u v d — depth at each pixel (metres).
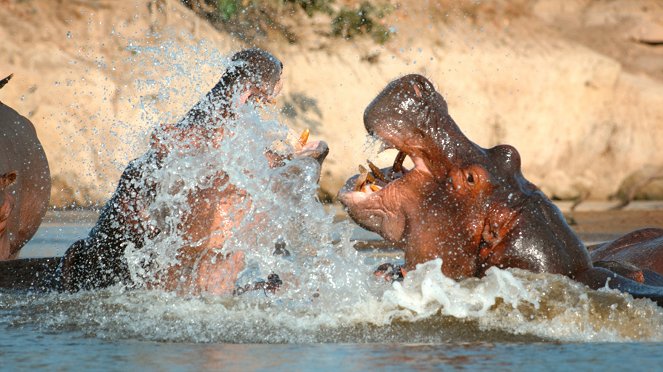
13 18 59.34
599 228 52.84
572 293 20.22
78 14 60.47
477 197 21.27
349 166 63.47
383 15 70.19
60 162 54.47
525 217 21.06
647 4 85.38
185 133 23.86
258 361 17.12
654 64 80.81
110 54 59.06
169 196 23.86
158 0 62.38
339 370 16.45
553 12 82.75
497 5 77.56
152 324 20.11
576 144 74.38
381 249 36.25
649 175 75.19
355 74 66.81
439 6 74.50
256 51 24.30
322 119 64.38
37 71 56.66
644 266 26.91
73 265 24.97
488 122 70.75
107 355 17.64
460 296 20.50
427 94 21.69
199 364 16.88
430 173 21.67
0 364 16.97
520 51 74.25
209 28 63.41
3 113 35.62
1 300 22.88
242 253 23.97
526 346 18.58
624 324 19.78
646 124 76.50
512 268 20.70
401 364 16.92
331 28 68.94
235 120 23.72
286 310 21.05
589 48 78.94
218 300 22.11
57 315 21.12
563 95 74.38
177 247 23.97
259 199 23.83
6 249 32.84
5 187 30.19
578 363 17.17
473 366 16.83
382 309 20.61
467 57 71.44
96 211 52.41
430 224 21.50
